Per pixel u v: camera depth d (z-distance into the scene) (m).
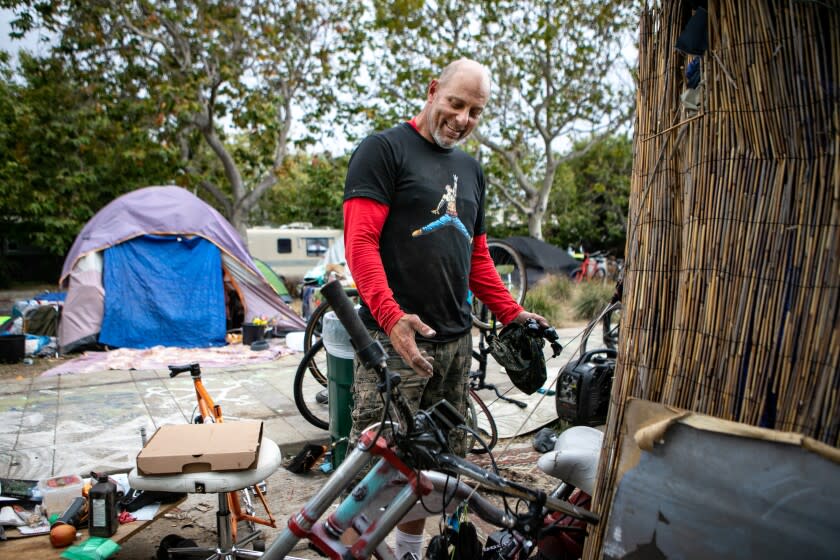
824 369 1.25
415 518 1.74
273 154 17.28
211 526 3.02
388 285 2.12
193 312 8.07
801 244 1.29
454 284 2.23
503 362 2.17
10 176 15.41
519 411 4.68
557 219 27.67
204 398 3.21
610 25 14.83
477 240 2.49
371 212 2.04
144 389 5.72
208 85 14.01
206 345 8.07
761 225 1.35
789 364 1.29
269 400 5.31
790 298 1.30
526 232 26.42
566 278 13.18
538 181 26.06
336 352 3.35
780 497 1.25
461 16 15.03
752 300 1.35
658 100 1.59
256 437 2.49
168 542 2.65
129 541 2.85
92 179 15.86
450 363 2.27
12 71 16.94
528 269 15.80
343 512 1.57
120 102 14.05
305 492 3.46
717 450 1.34
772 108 1.31
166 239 8.12
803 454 1.22
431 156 2.21
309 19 14.41
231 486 2.29
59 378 6.21
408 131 2.20
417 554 2.13
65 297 8.43
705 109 1.45
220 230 8.55
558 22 14.80
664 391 1.50
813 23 1.26
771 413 1.32
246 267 8.70
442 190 2.19
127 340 7.80
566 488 1.97
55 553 2.19
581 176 28.28
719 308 1.40
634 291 1.61
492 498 3.23
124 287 7.83
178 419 4.73
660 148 1.57
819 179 1.27
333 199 22.44
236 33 13.96
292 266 18.69
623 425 1.55
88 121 14.84
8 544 2.26
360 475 2.17
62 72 14.02
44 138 15.27
